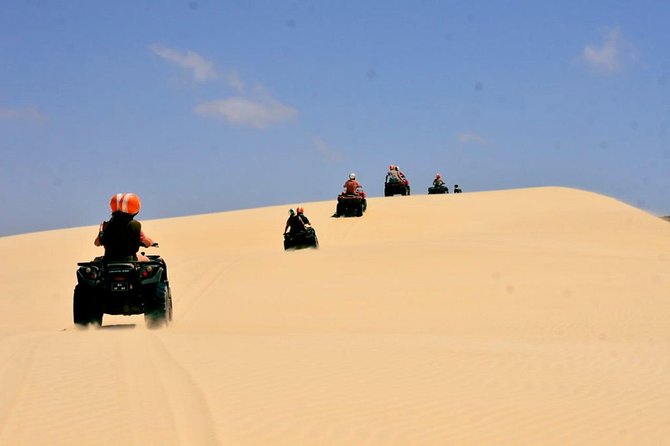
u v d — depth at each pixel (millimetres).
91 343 11141
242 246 40812
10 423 6938
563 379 9422
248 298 19719
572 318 16500
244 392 8188
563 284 21750
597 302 18781
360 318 16719
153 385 8312
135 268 13734
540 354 11242
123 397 7781
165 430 6719
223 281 22609
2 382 8438
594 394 8656
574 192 57312
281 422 7141
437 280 22375
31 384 8336
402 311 17656
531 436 7027
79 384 8320
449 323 15914
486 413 7727
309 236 30219
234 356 10203
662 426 7414
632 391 8867
